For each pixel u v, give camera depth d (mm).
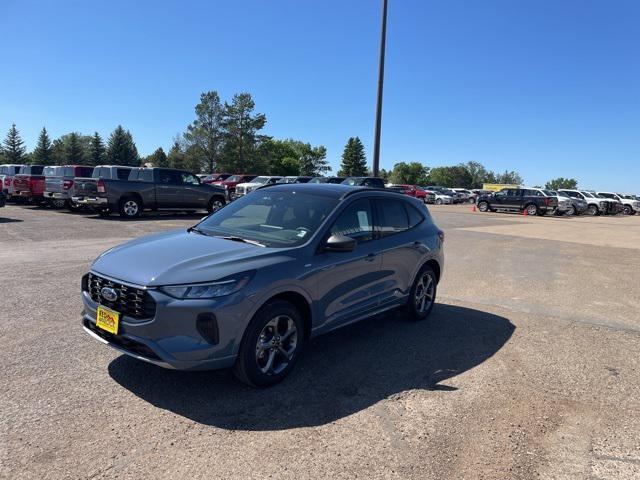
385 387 4133
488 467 3037
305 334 4371
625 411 3887
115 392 3783
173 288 3512
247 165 90438
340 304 4613
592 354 5195
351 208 4914
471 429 3492
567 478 2965
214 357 3590
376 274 5082
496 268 10516
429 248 6012
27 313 5605
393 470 2959
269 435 3289
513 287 8562
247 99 89625
